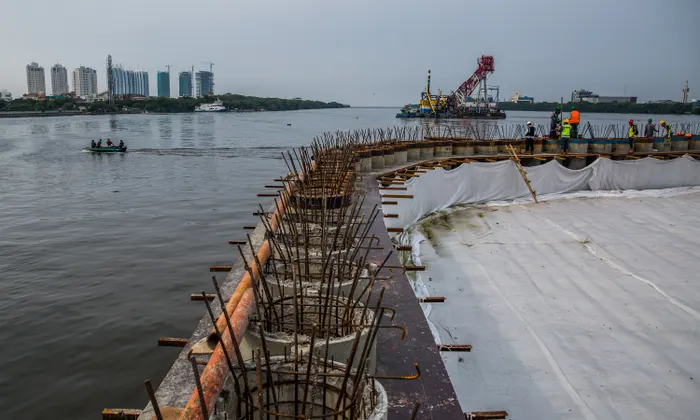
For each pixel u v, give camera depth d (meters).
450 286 11.93
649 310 10.78
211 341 4.64
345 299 5.50
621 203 19.58
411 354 5.48
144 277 15.09
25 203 24.64
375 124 110.25
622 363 8.93
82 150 47.72
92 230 19.81
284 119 142.12
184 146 53.59
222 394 3.87
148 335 11.91
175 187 29.17
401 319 6.29
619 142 27.53
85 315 12.75
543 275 12.60
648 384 8.39
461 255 13.84
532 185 20.91
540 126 40.22
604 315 10.56
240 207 24.03
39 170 35.31
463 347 7.86
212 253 17.22
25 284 14.45
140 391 10.11
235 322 4.47
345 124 109.44
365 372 3.98
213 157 43.72
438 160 23.77
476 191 19.55
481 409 7.80
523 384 8.39
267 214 9.73
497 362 8.95
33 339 11.62
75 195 26.62
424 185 16.95
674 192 21.69
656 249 14.47
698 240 15.24
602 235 15.65
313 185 11.01
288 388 4.03
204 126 95.38
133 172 34.75
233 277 7.44
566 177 21.70
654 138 29.19
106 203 24.75
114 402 9.81
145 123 104.56
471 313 10.62
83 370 10.63
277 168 37.19
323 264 6.00
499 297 11.38
